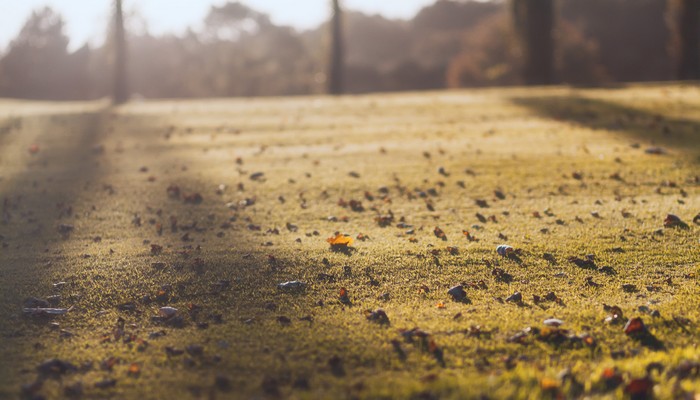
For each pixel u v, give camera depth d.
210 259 3.87
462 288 3.61
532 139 5.83
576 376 3.12
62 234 4.23
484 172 5.07
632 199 4.52
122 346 3.31
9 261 3.92
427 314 3.45
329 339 3.32
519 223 4.24
